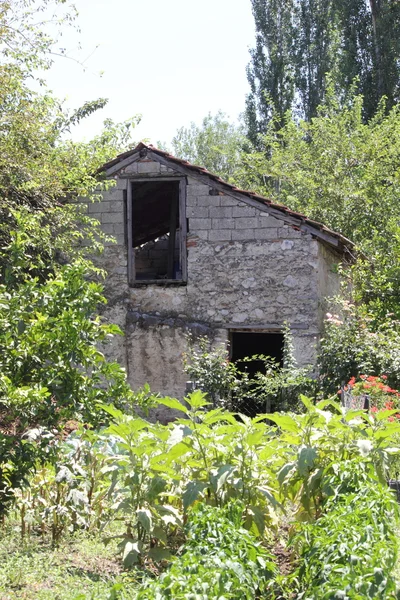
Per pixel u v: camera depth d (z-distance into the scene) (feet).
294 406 40.47
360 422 18.02
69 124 50.88
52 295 21.61
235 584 12.23
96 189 46.96
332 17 101.96
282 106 103.04
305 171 80.23
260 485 17.63
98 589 15.92
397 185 73.05
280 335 57.62
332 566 12.60
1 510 19.35
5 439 19.03
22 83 43.09
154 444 17.62
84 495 19.71
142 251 64.54
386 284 53.57
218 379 40.42
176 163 45.91
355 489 15.56
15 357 20.75
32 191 42.98
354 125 83.10
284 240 44.88
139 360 45.85
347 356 40.57
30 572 17.01
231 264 45.39
